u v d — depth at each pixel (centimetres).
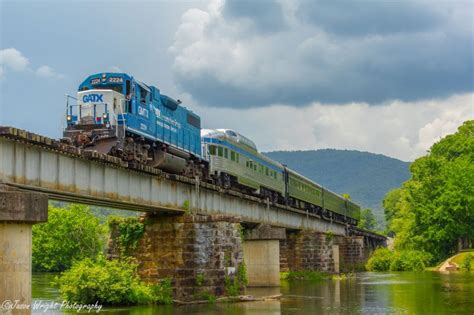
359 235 11269
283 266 7138
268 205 5822
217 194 4488
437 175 10419
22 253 2217
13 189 2327
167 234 3916
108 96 3500
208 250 3834
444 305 3762
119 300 3619
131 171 3312
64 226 9800
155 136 3919
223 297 3847
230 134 5347
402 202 12500
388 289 5234
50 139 2520
